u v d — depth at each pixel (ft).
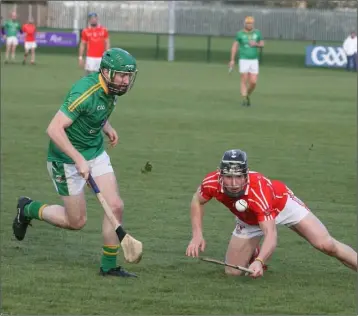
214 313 58.80
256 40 210.38
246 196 66.13
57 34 431.02
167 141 147.74
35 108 192.75
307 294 64.28
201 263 73.51
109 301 61.21
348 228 87.97
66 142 67.05
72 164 70.03
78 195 71.05
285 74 344.49
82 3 474.90
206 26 467.52
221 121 178.09
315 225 67.87
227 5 478.18
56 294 62.54
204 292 64.18
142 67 353.10
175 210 94.63
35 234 82.43
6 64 344.69
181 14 469.57
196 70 344.69
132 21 477.77
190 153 135.23
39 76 286.46
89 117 68.18
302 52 452.35
